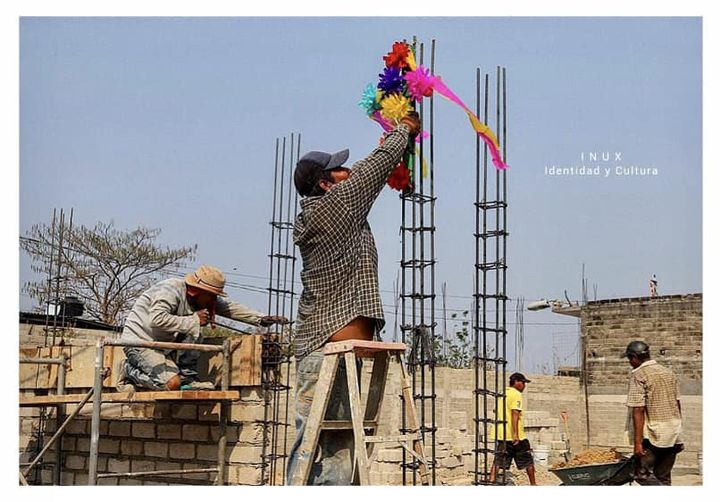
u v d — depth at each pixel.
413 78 5.69
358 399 4.73
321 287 4.99
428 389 14.42
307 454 4.70
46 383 8.59
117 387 7.04
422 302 5.94
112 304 20.55
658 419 7.68
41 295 16.70
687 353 18.25
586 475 8.31
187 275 6.86
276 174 8.04
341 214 4.89
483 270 6.27
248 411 6.75
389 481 10.50
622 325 19.11
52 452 8.46
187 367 7.07
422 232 5.96
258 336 6.74
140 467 7.54
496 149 6.23
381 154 5.01
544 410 18.48
